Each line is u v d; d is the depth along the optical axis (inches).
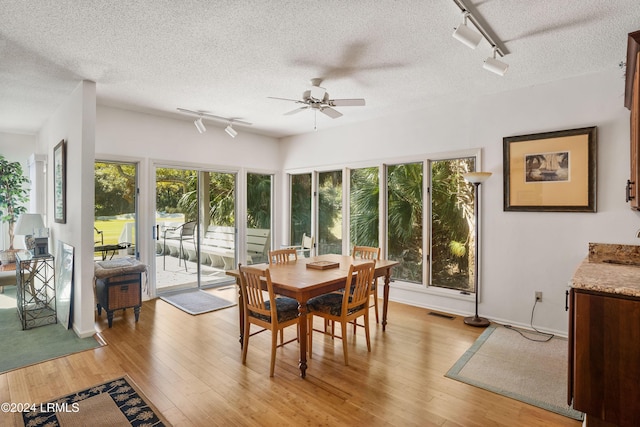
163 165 198.5
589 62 122.8
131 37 104.4
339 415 87.8
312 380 105.0
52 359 118.1
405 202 192.1
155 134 194.7
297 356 122.0
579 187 134.7
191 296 199.8
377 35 103.4
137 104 173.3
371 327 151.0
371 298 199.8
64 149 157.4
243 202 238.8
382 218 197.9
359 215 213.6
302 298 104.6
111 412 88.6
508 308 153.8
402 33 102.1
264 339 137.1
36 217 172.7
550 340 135.8
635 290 71.3
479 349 127.5
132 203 189.8
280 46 110.5
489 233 158.7
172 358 119.5
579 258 136.0
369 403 93.1
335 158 222.4
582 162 134.0
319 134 232.2
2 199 207.3
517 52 114.4
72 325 147.2
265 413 88.5
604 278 83.7
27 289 182.2
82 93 137.7
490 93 156.3
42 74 132.7
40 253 162.9
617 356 73.5
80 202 137.3
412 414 88.4
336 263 139.1
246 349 116.3
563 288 139.9
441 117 173.3
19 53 114.7
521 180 148.4
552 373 109.6
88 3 86.4
